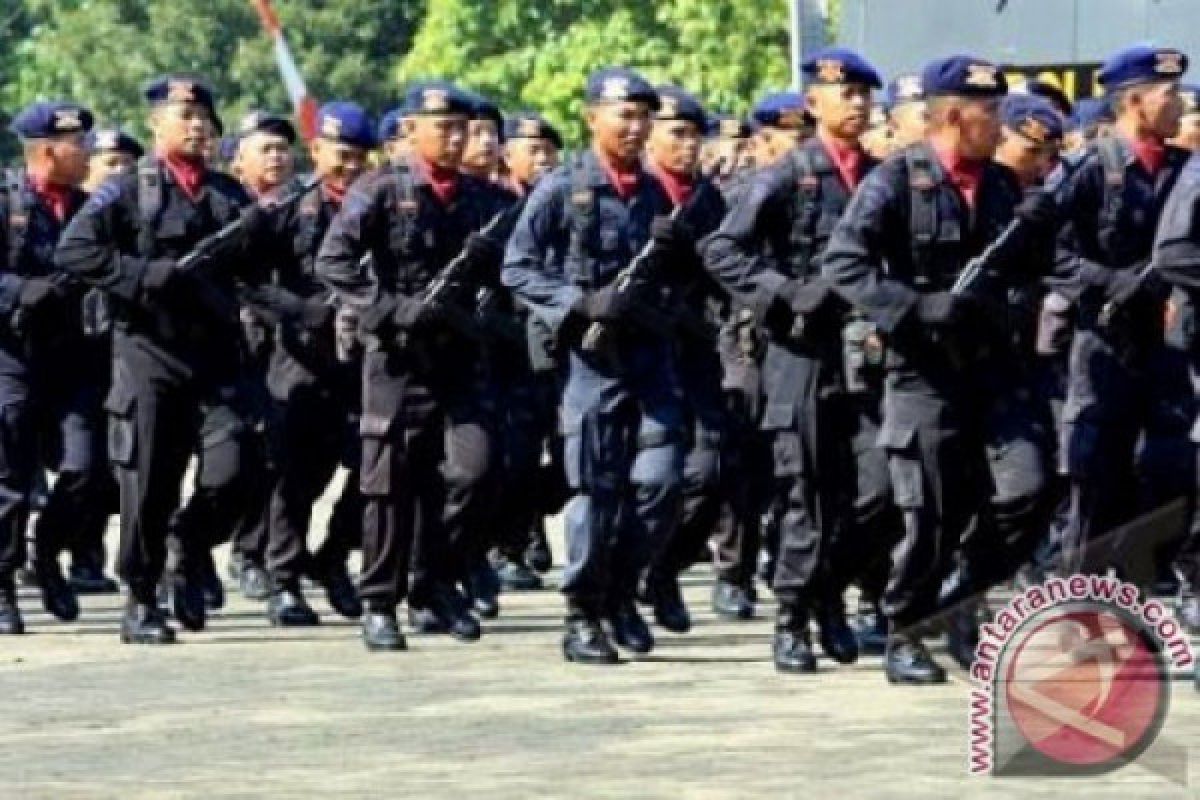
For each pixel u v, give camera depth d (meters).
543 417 29.31
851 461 23.92
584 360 24.45
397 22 110.38
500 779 19.19
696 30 73.25
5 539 27.47
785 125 28.94
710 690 22.94
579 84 79.38
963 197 22.98
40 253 27.89
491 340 26.22
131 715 21.97
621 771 19.39
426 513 26.36
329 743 20.64
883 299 22.78
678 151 24.84
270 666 24.69
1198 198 23.42
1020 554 23.00
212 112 26.20
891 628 23.19
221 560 35.34
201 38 111.50
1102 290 24.94
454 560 26.45
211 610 29.53
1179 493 25.23
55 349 27.92
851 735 20.66
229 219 26.17
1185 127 28.20
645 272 24.42
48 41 115.94
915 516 22.91
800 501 23.88
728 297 26.36
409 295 25.84
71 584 31.19
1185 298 25.02
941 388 22.86
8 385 27.55
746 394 27.09
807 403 23.77
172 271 25.86
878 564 25.11
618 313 24.22
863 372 23.25
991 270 22.83
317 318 27.73
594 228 24.52
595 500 24.52
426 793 18.77
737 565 28.25
